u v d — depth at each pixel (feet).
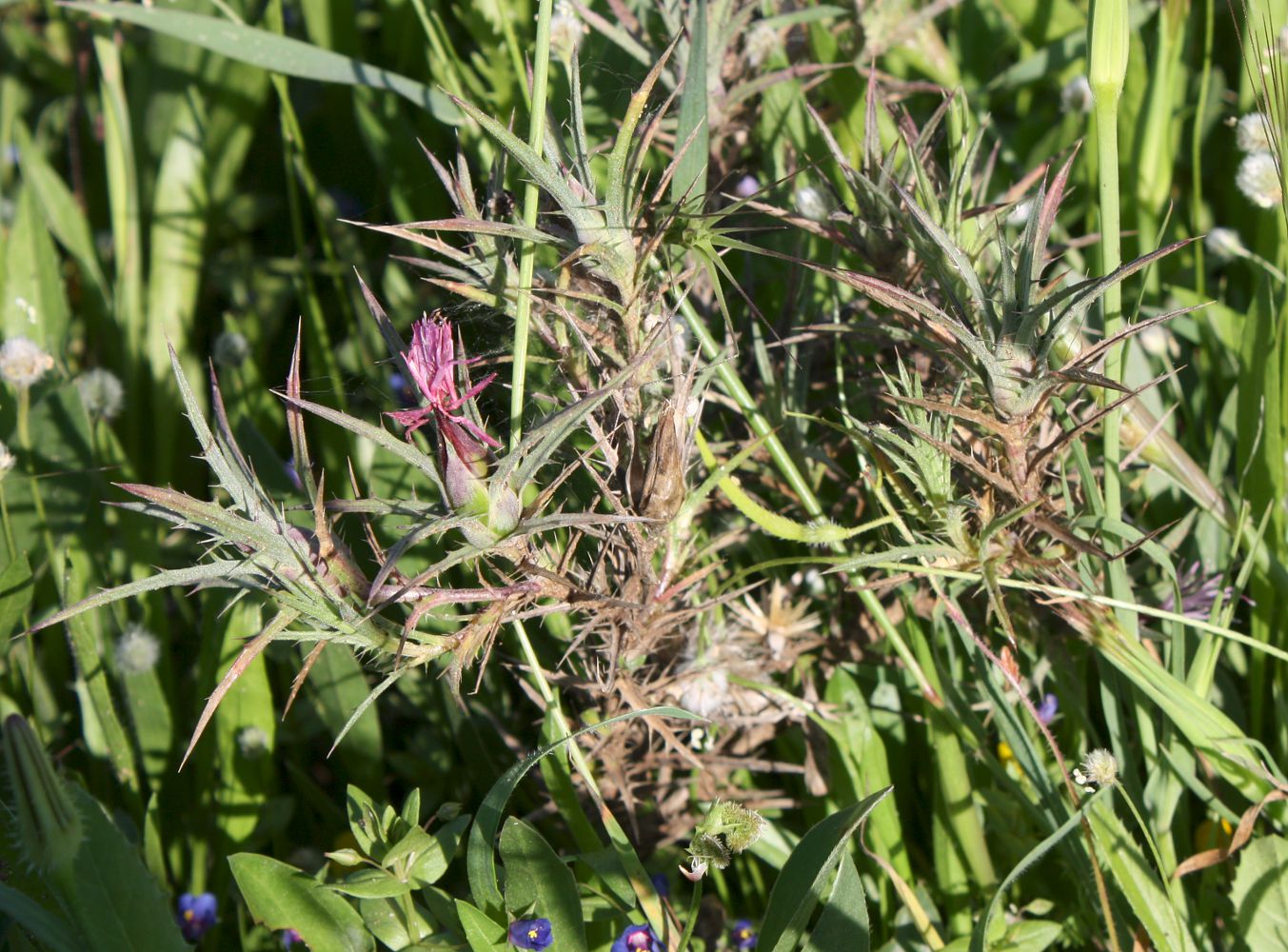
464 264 1.58
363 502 1.47
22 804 1.51
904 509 1.71
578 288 1.60
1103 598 1.62
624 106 1.98
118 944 1.55
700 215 1.56
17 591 1.78
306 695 1.97
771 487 1.84
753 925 1.75
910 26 1.99
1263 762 1.72
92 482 1.95
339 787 1.94
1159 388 1.93
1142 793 1.74
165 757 1.89
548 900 1.56
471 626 1.49
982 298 1.49
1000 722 1.68
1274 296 1.88
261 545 1.44
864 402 1.82
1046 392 1.51
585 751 1.72
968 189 1.84
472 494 1.43
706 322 1.90
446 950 1.57
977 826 1.73
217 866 1.86
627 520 1.44
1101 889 1.62
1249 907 1.64
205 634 1.87
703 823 1.59
